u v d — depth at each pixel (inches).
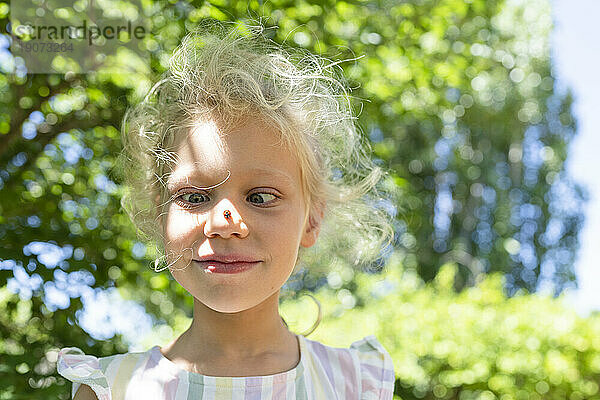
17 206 108.8
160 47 111.0
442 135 452.8
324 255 68.7
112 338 109.4
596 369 178.7
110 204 118.3
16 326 102.8
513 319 189.0
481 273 475.8
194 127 48.6
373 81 150.6
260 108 49.1
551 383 179.3
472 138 496.1
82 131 118.9
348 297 259.0
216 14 104.0
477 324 189.8
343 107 65.5
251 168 47.5
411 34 158.9
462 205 495.8
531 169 514.9
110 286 111.6
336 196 64.4
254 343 51.1
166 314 163.5
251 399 50.0
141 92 106.1
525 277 510.6
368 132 157.0
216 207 46.9
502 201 496.7
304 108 54.4
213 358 50.6
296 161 49.9
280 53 64.4
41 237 106.0
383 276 232.2
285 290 75.5
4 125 113.2
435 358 185.9
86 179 118.3
